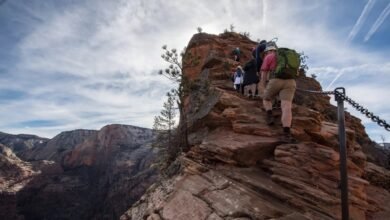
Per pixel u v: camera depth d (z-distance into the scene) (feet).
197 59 39.81
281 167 18.39
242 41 61.62
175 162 26.71
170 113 38.11
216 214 15.38
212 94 31.63
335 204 15.75
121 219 24.72
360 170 20.17
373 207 19.65
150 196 23.68
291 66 19.33
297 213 14.73
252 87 29.30
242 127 23.35
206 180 19.63
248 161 20.35
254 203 15.33
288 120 19.84
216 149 21.86
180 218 16.53
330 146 20.85
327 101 46.75
